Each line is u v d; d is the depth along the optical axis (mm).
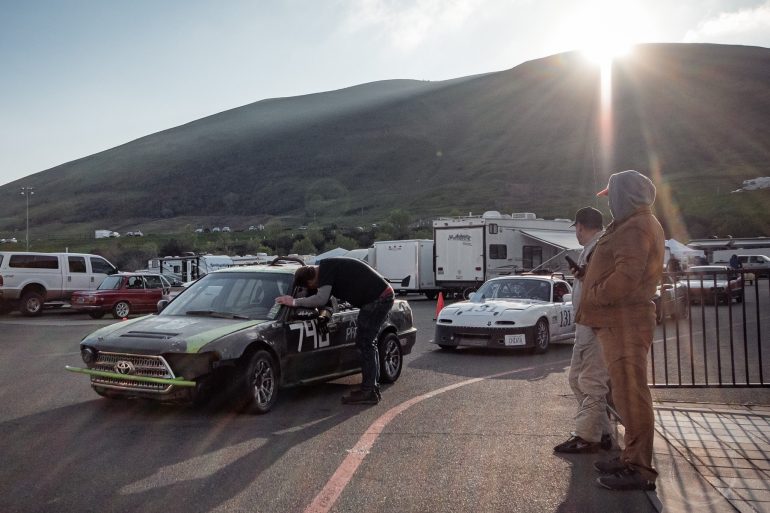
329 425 6902
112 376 7188
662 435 6383
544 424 6918
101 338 7480
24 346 14375
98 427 6801
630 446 4957
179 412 7500
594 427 5844
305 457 5734
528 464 5559
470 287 28766
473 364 11391
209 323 7699
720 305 25953
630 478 4910
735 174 145000
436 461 5633
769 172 143125
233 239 105125
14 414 7395
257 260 37469
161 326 7613
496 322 12461
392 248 32719
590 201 142750
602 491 4922
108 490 4887
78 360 12023
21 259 23500
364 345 8055
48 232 164250
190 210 186875
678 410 7457
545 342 12891
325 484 5039
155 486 4980
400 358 9695
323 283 8016
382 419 7148
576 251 28156
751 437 6312
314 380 8375
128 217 182125
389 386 9203
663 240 5016
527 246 30500
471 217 28891
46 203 198875
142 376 7047
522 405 7879
